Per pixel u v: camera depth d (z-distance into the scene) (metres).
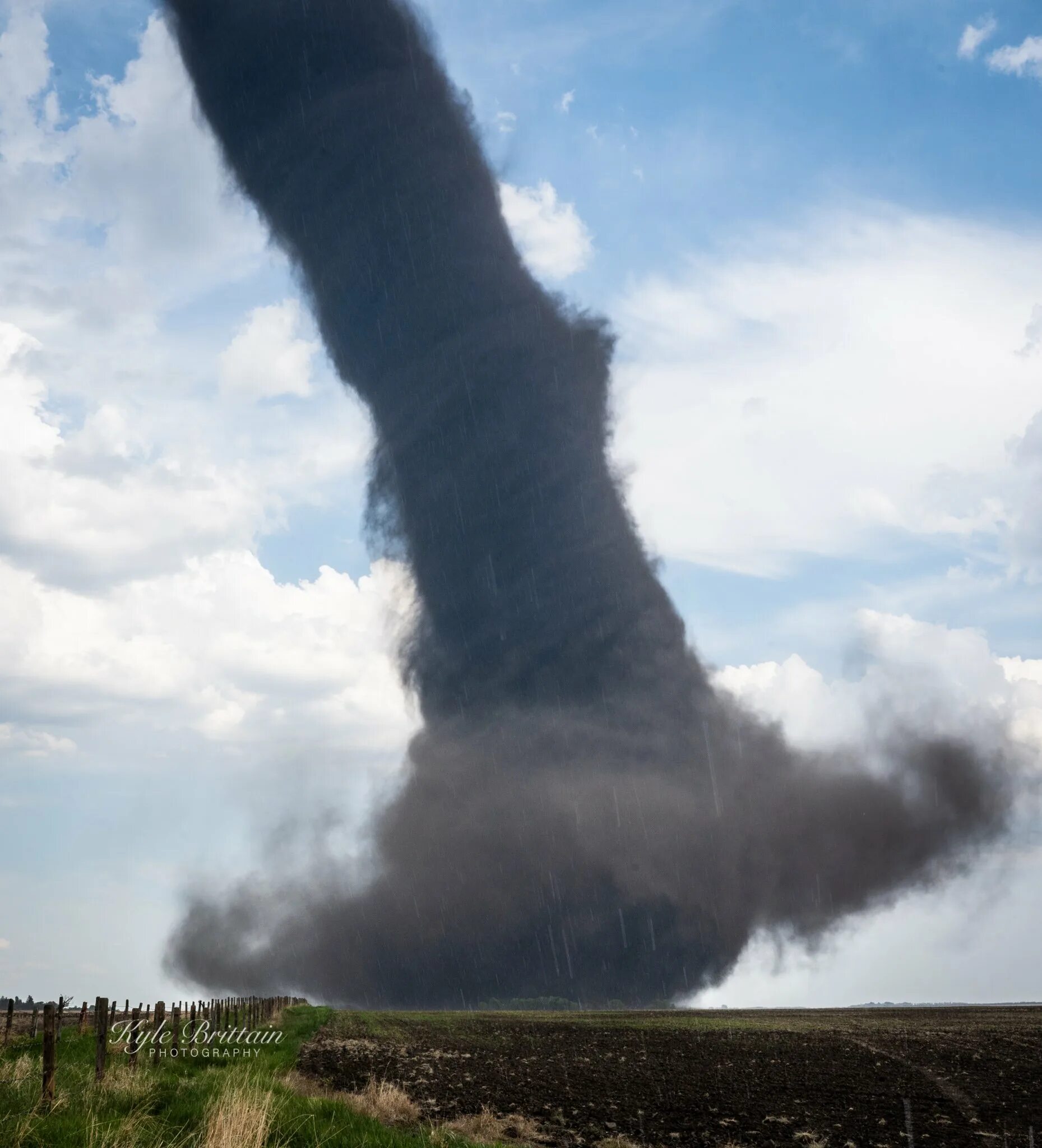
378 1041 42.72
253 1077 18.91
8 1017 28.98
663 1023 62.12
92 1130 11.37
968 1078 28.47
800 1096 24.89
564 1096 24.62
